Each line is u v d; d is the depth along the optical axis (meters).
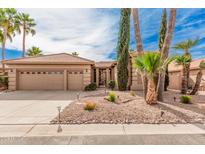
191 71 17.92
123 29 14.82
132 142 3.81
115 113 6.02
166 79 15.52
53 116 6.11
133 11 8.58
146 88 8.13
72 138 4.09
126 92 12.77
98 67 23.11
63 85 16.92
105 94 11.86
